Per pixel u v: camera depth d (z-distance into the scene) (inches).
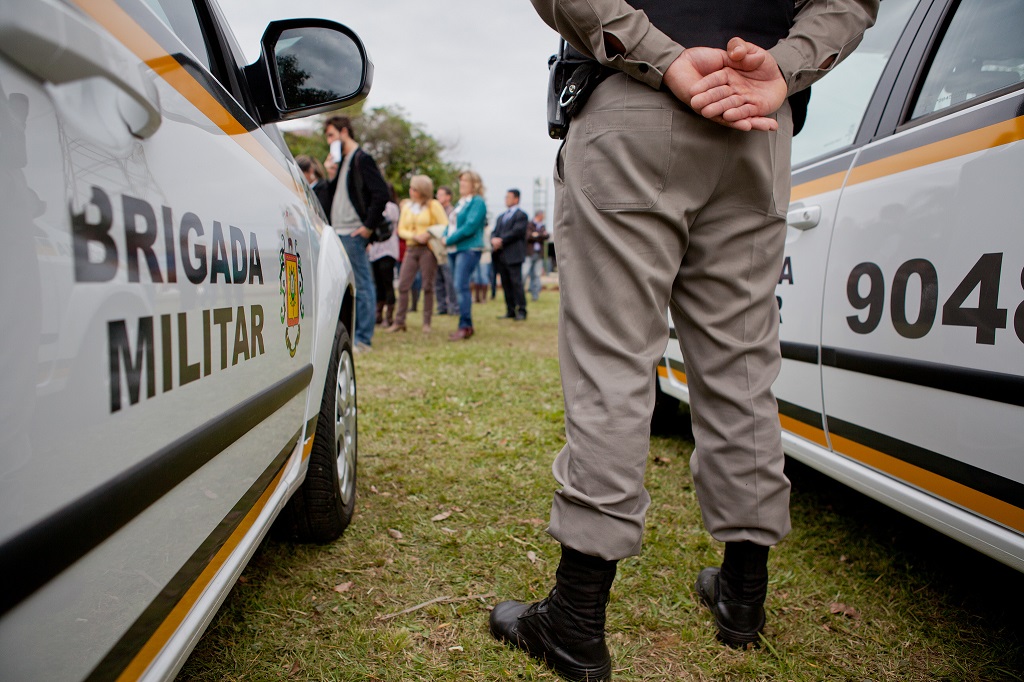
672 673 54.1
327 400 70.0
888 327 60.4
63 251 23.2
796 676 54.1
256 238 44.2
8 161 21.1
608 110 45.7
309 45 60.7
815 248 72.3
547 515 84.2
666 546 75.5
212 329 35.3
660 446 113.7
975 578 69.7
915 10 71.2
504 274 332.8
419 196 265.0
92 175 25.2
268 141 58.2
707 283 50.5
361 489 92.4
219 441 36.0
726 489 52.4
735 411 51.2
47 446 22.0
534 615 54.2
